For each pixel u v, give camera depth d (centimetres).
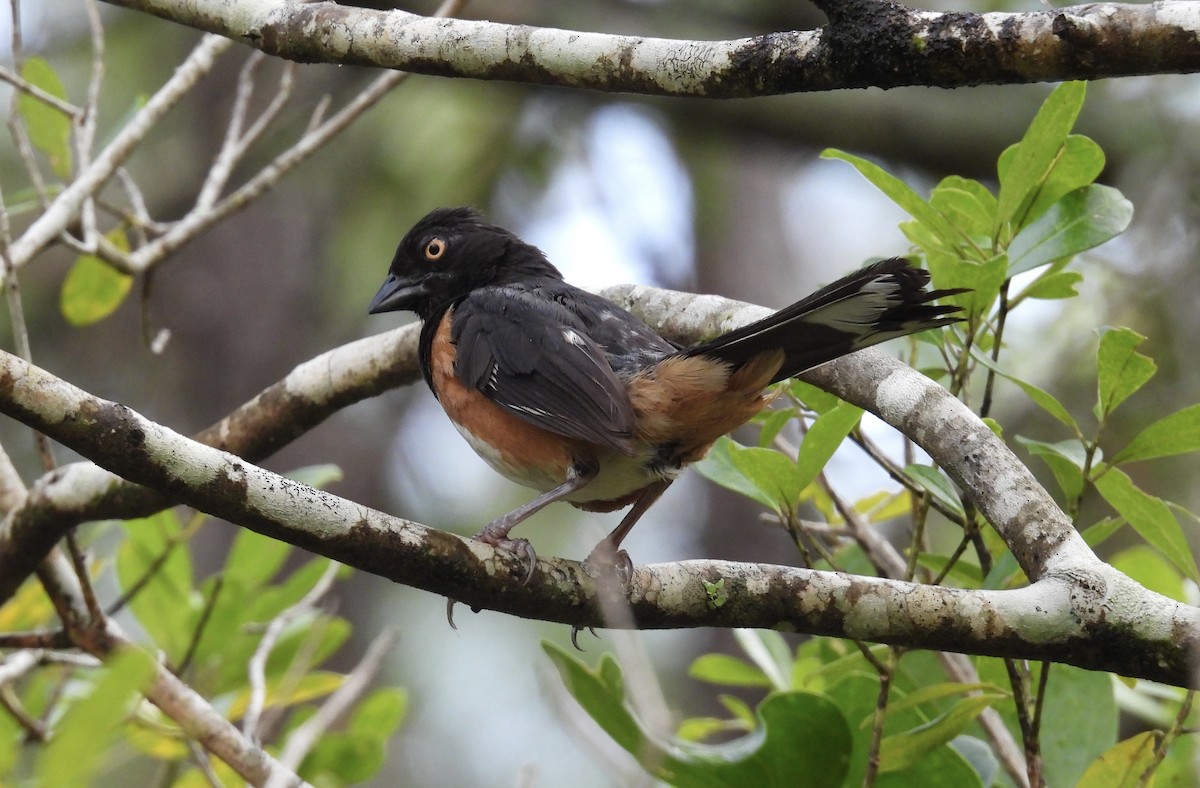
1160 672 577
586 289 886
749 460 655
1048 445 684
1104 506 1307
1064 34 552
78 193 860
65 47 1703
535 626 1764
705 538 1886
